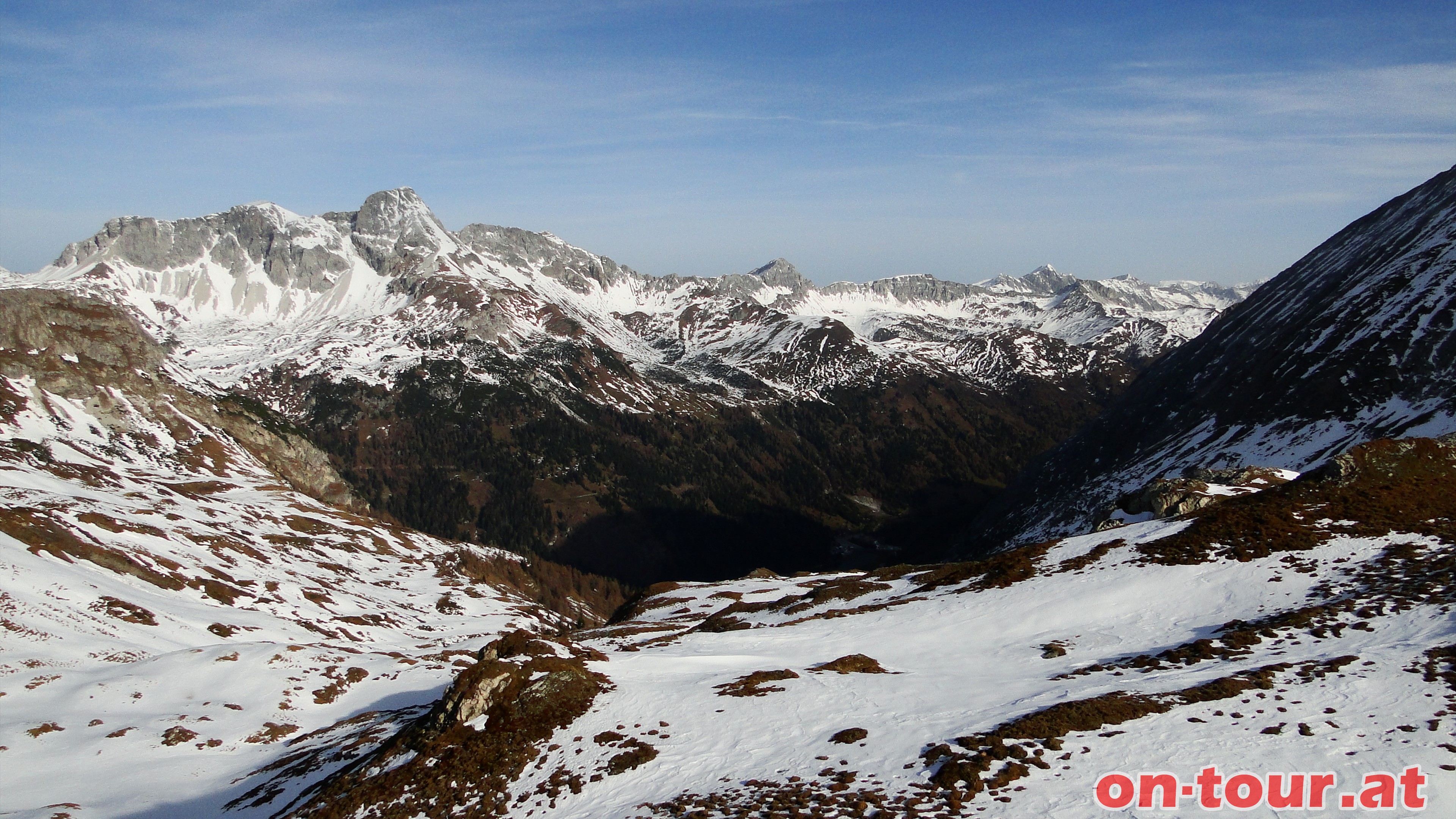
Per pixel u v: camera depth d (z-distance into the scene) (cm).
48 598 10744
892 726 4316
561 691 5184
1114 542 7669
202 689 8619
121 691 8388
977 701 4616
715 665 5972
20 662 8856
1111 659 5297
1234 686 4116
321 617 14862
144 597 12438
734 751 4256
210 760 6956
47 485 18188
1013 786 3422
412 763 4738
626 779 4106
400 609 17475
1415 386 17538
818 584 12319
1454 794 2945
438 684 9050
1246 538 6806
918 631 6675
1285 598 5697
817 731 4381
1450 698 3609
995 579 7625
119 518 16162
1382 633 4694
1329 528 6625
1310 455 17250
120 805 6003
